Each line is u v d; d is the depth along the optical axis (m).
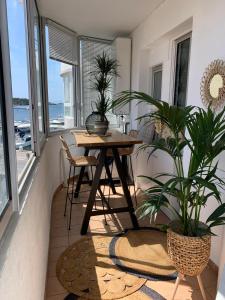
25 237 1.16
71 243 2.44
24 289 1.08
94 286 1.87
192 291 1.82
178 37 2.90
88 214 2.60
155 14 3.14
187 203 1.64
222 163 1.88
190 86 2.35
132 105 4.15
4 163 0.99
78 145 2.42
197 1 2.21
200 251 1.53
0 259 0.75
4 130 0.98
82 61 4.41
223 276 1.41
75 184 3.99
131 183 3.77
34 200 1.54
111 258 2.20
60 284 1.90
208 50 2.07
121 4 3.00
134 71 4.04
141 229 2.70
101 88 3.81
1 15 0.94
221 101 1.89
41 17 3.30
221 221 1.53
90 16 3.38
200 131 1.45
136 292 1.81
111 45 4.48
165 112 1.58
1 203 0.94
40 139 2.47
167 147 1.79
